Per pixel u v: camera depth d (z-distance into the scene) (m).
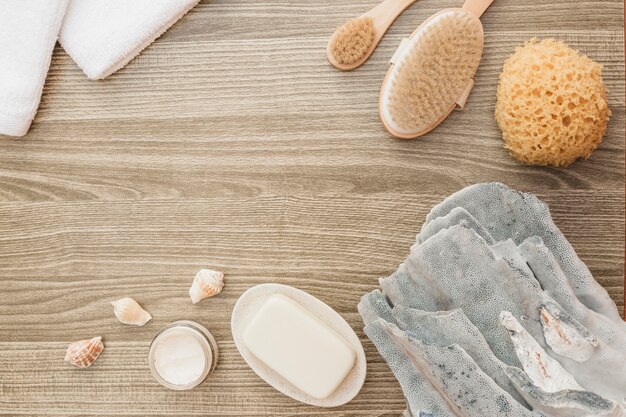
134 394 0.73
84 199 0.72
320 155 0.71
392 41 0.70
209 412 0.73
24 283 0.73
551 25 0.69
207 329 0.72
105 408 0.73
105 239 0.72
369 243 0.71
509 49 0.69
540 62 0.65
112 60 0.70
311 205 0.71
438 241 0.65
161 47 0.71
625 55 0.68
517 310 0.64
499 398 0.63
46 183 0.72
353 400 0.72
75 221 0.72
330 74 0.70
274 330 0.69
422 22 0.69
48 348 0.73
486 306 0.65
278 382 0.70
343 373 0.69
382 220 0.71
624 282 0.69
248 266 0.72
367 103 0.70
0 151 0.72
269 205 0.71
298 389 0.70
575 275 0.65
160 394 0.73
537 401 0.62
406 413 0.68
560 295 0.64
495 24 0.69
